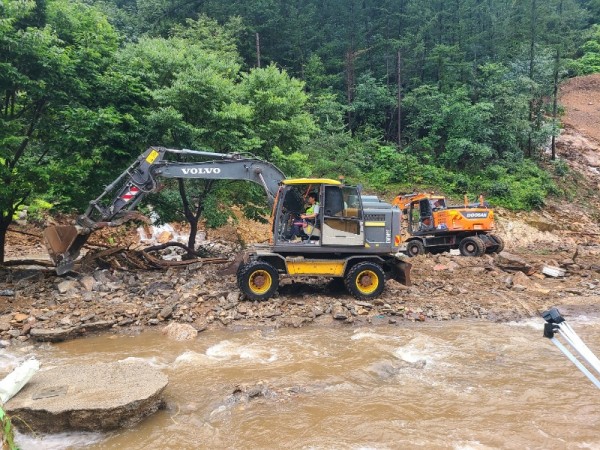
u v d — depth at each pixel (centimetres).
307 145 2433
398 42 3136
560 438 518
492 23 3466
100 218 1206
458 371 708
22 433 519
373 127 2905
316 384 659
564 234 2256
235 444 510
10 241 1816
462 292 1145
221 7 3152
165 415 571
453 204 2389
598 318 993
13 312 920
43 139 1202
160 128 1278
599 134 3300
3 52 1031
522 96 2670
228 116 1327
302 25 3316
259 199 1519
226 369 712
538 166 2778
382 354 775
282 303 1015
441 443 507
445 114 2606
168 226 2072
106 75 1216
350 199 1053
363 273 1056
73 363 736
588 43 4512
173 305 973
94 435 524
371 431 530
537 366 728
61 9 1186
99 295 1027
